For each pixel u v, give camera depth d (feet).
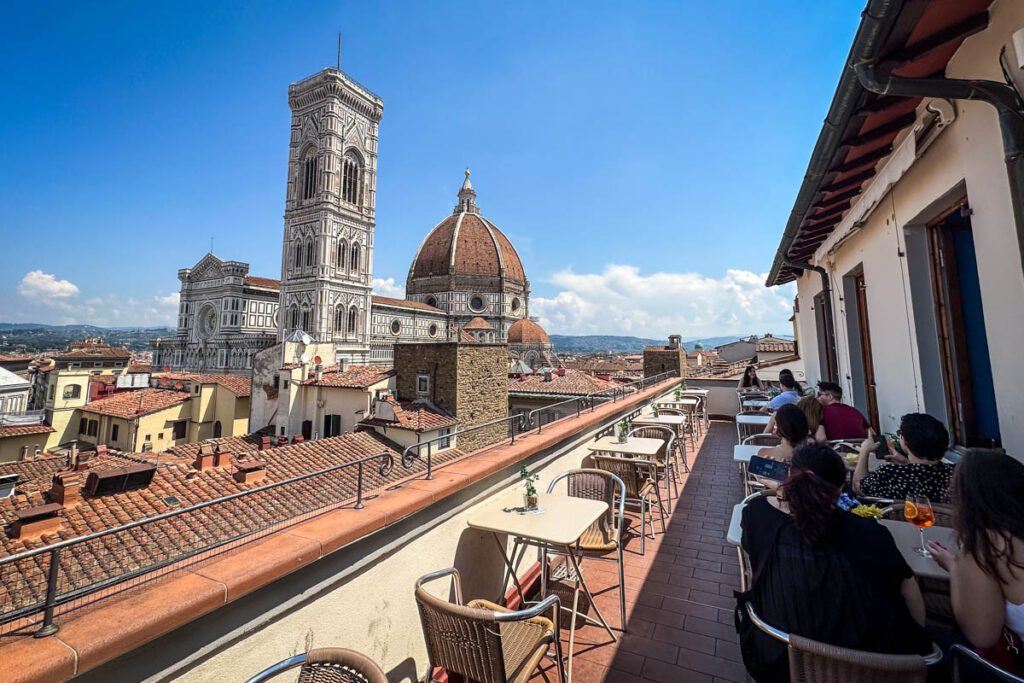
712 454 33.22
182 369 245.86
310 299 213.87
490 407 73.87
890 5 8.35
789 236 24.43
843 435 19.39
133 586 6.18
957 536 7.51
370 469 45.42
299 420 75.92
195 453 51.47
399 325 267.80
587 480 16.55
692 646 11.88
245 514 34.76
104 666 5.40
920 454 11.94
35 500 33.65
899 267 17.30
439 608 7.70
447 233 339.16
